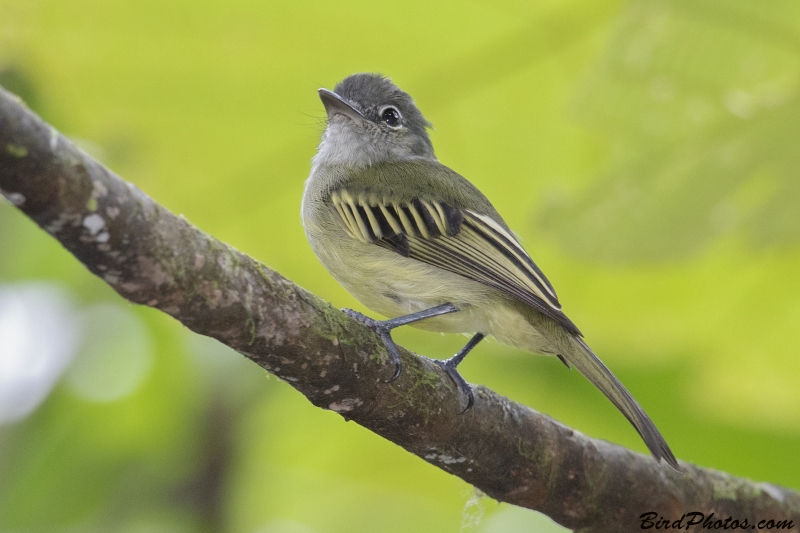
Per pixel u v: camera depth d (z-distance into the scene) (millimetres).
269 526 16094
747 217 10320
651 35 9789
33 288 14141
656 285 12789
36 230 13836
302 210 10156
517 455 7742
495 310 9008
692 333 13219
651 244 10609
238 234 12719
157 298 5699
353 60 11570
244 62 11469
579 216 10539
